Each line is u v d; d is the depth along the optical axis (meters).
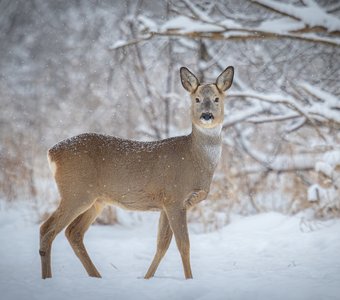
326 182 21.73
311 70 26.91
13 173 26.25
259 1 21.62
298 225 21.09
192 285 13.22
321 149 24.02
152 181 15.23
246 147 26.08
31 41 42.81
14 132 31.80
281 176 25.88
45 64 40.94
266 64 26.53
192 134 15.41
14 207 24.75
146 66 31.20
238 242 20.08
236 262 17.39
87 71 38.84
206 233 22.14
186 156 15.19
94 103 35.22
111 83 35.06
